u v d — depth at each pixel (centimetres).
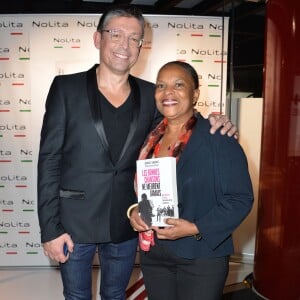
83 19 285
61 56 287
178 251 130
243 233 326
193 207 128
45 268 311
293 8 212
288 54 216
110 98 152
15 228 304
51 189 147
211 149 126
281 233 233
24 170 297
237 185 124
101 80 153
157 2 436
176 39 292
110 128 150
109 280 168
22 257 308
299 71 213
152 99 160
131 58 147
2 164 296
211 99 299
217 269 131
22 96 289
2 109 290
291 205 226
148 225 130
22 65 286
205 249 129
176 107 132
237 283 280
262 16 442
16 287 278
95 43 153
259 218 253
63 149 151
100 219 153
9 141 293
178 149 129
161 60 294
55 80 153
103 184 151
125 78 153
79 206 151
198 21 291
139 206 131
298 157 220
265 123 238
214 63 296
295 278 230
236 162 125
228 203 124
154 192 128
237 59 445
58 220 150
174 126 139
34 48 285
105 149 148
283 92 221
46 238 146
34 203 301
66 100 147
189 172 128
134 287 275
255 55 449
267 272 247
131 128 152
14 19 282
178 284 138
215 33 293
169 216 126
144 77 294
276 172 232
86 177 150
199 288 131
